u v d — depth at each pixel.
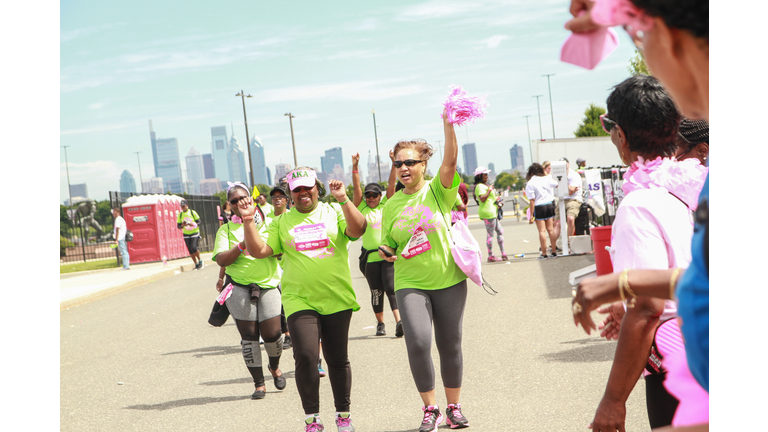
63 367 7.83
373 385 5.92
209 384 6.54
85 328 10.85
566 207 13.96
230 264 5.93
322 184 4.83
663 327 1.95
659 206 1.91
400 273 4.63
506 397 5.14
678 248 1.88
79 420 5.55
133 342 9.22
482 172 14.51
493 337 7.31
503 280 11.45
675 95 0.95
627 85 2.14
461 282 4.56
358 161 5.65
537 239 20.41
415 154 4.61
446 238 4.52
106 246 39.41
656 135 2.06
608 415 1.94
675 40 0.89
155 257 26.44
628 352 1.90
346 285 4.57
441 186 4.60
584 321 1.50
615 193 14.00
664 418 1.98
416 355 4.42
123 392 6.46
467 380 5.75
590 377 5.39
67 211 35.66
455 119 4.36
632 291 1.43
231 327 9.86
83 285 17.28
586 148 26.31
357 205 5.68
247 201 4.66
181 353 8.21
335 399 4.52
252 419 5.27
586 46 0.92
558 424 4.39
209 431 5.02
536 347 6.62
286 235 4.61
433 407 4.47
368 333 8.35
